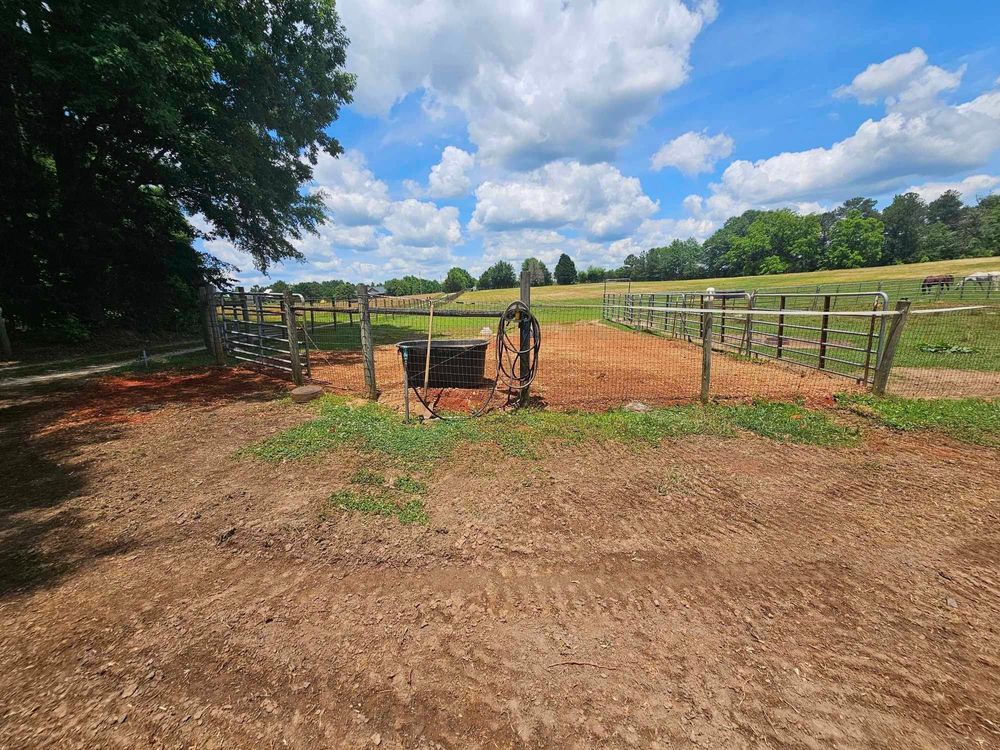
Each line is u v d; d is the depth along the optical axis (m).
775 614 2.39
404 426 5.46
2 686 2.00
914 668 2.04
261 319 9.55
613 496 3.71
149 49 9.34
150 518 3.48
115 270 15.72
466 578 2.72
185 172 15.09
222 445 4.98
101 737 1.76
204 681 2.02
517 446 4.74
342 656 2.15
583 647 2.18
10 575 2.81
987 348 10.31
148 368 9.94
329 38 16.53
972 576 2.69
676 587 2.62
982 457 4.44
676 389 7.29
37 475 4.28
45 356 12.02
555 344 13.55
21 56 10.42
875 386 6.59
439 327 19.94
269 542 3.14
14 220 12.68
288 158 17.05
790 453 4.60
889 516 3.38
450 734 1.75
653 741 1.71
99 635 2.31
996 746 1.67
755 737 1.72
